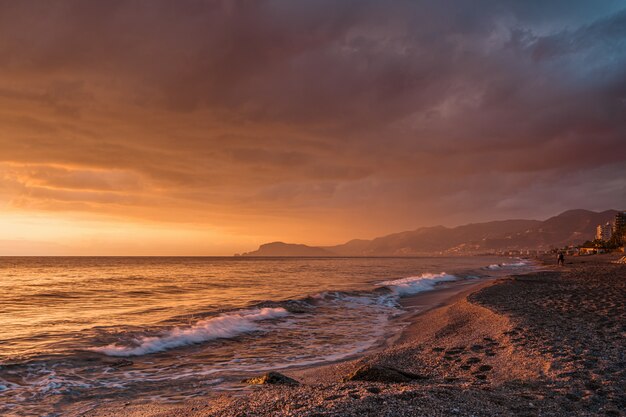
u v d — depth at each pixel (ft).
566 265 222.89
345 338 49.96
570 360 29.17
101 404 27.20
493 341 38.01
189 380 32.83
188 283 142.72
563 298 66.69
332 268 291.79
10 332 51.60
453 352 35.68
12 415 25.41
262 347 45.21
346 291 98.32
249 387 29.84
